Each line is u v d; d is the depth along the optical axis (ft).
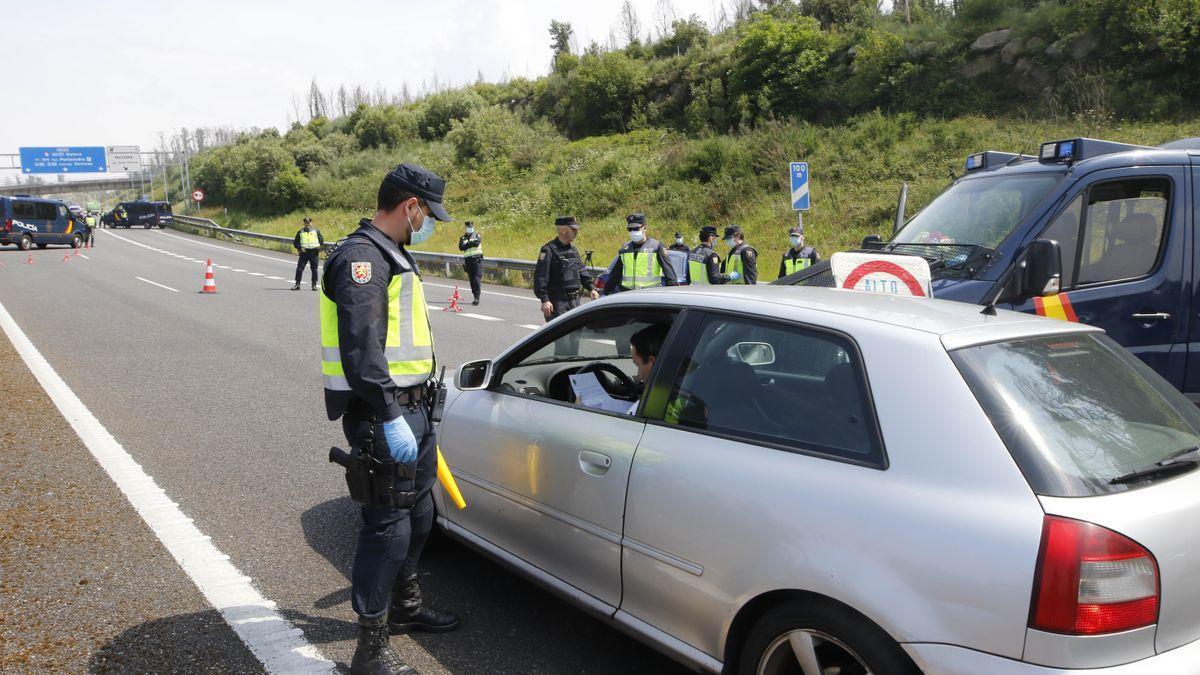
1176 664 6.64
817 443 8.05
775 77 101.71
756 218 75.05
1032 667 6.42
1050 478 6.85
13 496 15.80
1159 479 7.25
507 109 170.19
